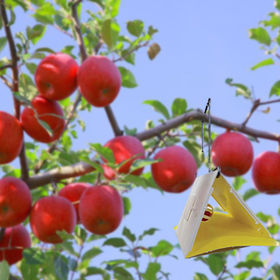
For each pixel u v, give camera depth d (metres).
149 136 2.42
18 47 2.33
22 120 2.32
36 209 2.32
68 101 2.68
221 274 2.46
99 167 2.23
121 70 2.57
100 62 2.31
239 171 2.46
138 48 2.48
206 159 2.59
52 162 2.55
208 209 1.97
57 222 2.30
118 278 2.41
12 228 2.41
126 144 2.31
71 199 2.40
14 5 2.44
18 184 2.31
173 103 2.56
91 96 2.31
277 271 2.42
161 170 2.38
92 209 2.29
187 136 2.62
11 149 2.29
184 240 1.93
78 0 2.42
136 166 2.21
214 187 1.95
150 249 2.49
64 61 2.32
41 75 2.31
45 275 2.42
